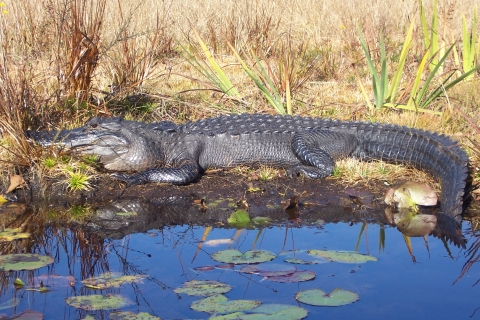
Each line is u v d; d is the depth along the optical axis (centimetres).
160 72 890
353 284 387
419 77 732
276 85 818
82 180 569
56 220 516
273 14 1129
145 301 362
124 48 794
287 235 477
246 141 642
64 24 687
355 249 448
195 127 652
